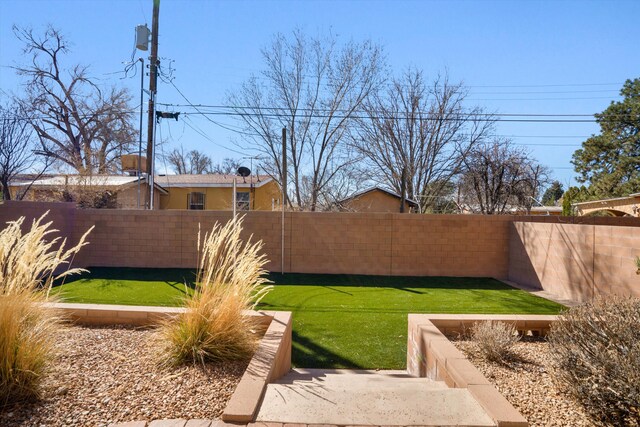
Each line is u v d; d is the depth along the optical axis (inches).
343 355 216.7
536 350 177.8
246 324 171.5
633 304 140.9
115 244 447.2
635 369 112.5
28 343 125.0
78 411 113.0
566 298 346.3
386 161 862.5
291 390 130.0
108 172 891.4
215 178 959.6
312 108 800.9
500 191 743.7
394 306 311.3
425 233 445.1
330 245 445.4
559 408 123.5
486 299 340.2
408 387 149.3
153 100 540.4
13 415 110.2
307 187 853.8
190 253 444.5
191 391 127.0
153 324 189.2
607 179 1104.2
